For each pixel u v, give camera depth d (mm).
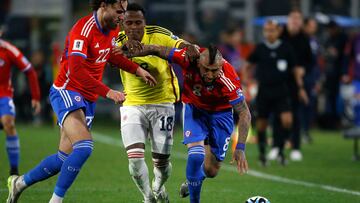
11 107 36594
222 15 77438
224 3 77500
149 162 44656
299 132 47594
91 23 25625
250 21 76312
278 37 44844
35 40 77000
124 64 26828
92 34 25578
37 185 33906
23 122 74125
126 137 27859
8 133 36406
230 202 30578
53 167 26672
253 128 65500
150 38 28125
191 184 27000
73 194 31984
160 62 28156
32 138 57750
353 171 41844
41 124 72250
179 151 51625
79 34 25453
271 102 44031
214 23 77375
